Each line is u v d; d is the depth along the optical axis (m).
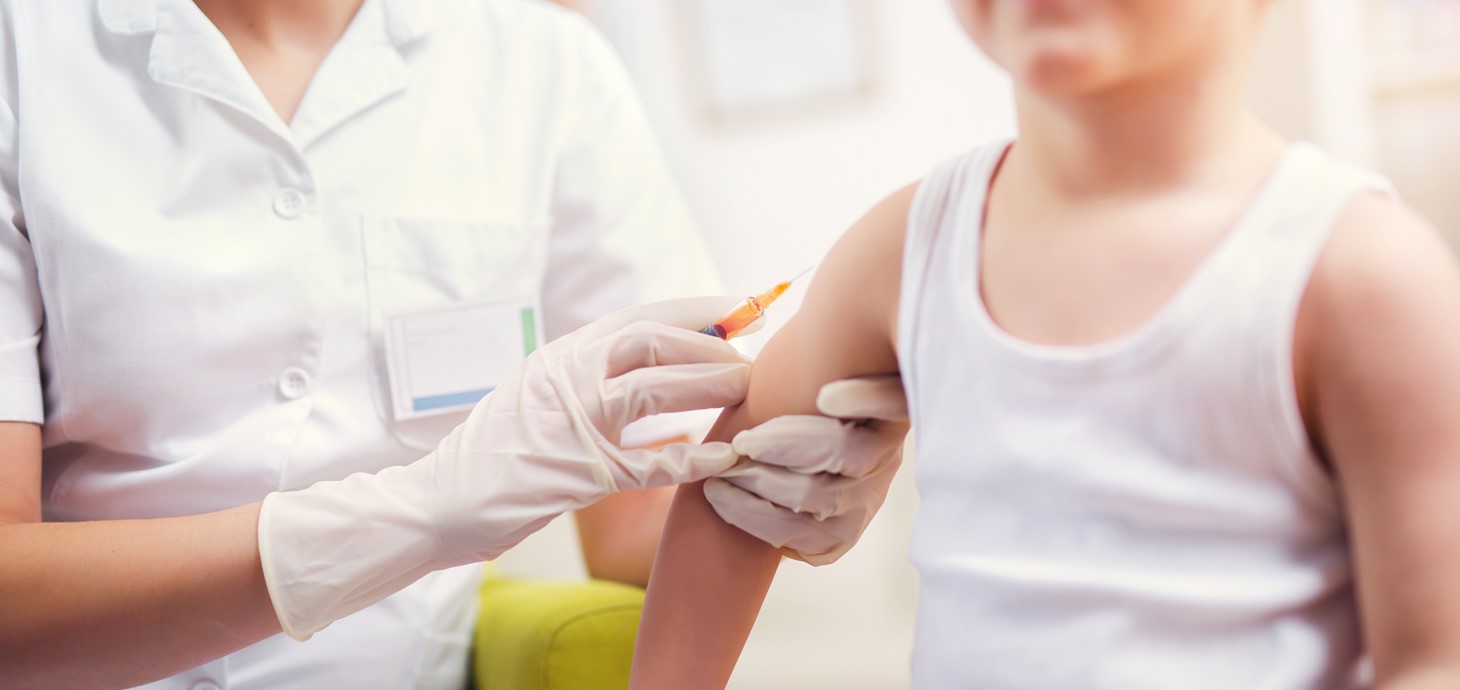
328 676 1.42
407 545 1.23
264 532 1.24
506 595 1.54
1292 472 0.95
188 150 1.41
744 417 1.20
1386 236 0.92
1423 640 0.88
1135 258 1.01
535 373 1.26
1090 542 1.02
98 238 1.36
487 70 1.54
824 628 3.26
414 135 1.48
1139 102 0.99
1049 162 1.04
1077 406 1.02
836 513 1.18
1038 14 0.94
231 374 1.39
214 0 1.47
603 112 1.55
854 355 1.13
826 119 3.58
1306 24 2.82
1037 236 1.04
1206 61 0.97
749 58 3.61
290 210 1.42
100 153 1.39
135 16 1.42
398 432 1.44
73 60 1.41
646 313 1.31
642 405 1.23
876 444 1.16
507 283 1.48
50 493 1.42
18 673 1.25
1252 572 0.96
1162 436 0.98
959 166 1.09
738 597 1.18
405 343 1.43
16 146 1.38
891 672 3.03
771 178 3.65
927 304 1.07
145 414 1.38
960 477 1.05
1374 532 0.91
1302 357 0.94
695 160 3.70
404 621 1.46
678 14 3.64
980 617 1.04
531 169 1.51
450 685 1.50
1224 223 0.99
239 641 1.26
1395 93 2.97
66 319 1.36
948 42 3.45
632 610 1.46
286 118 1.46
